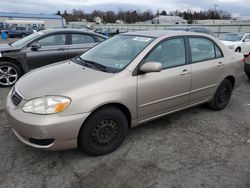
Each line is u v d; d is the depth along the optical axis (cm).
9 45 627
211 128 386
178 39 369
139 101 315
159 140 343
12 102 289
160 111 349
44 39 628
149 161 293
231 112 457
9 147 315
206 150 321
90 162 288
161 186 251
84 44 681
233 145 336
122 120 305
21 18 5900
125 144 329
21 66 608
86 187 247
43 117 254
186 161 295
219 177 267
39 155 299
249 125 402
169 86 343
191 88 379
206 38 414
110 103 289
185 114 439
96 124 284
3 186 246
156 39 344
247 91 613
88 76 296
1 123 383
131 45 352
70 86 275
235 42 1391
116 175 266
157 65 299
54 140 260
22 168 274
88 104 269
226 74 438
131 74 305
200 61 392
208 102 444
